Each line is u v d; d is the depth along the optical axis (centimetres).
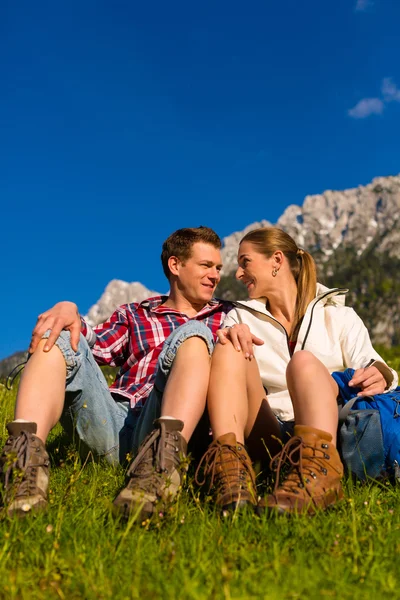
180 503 264
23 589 195
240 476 274
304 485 263
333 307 402
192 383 299
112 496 300
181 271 448
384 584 191
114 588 197
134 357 422
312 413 288
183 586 191
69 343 317
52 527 238
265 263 409
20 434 275
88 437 345
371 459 307
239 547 225
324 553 218
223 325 414
